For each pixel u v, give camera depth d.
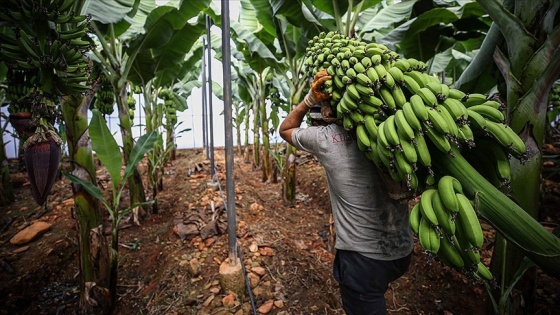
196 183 5.77
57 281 3.16
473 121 1.15
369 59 1.25
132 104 6.21
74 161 2.32
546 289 2.70
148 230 4.15
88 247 2.41
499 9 1.75
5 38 1.60
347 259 1.52
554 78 1.56
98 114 2.52
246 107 9.55
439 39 3.84
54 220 4.32
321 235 3.92
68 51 1.67
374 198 1.43
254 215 4.19
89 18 1.78
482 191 1.10
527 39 1.70
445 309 2.55
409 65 1.25
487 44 2.22
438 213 1.07
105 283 2.50
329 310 2.48
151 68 4.49
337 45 1.40
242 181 6.03
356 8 3.15
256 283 2.75
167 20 3.80
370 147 1.27
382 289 1.52
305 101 1.58
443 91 1.14
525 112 1.67
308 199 5.37
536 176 1.71
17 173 7.39
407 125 1.10
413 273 2.94
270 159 6.83
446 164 1.17
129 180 4.30
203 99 8.03
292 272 2.91
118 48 4.16
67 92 1.80
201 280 2.79
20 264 3.28
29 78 1.78
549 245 1.06
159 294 2.73
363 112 1.29
